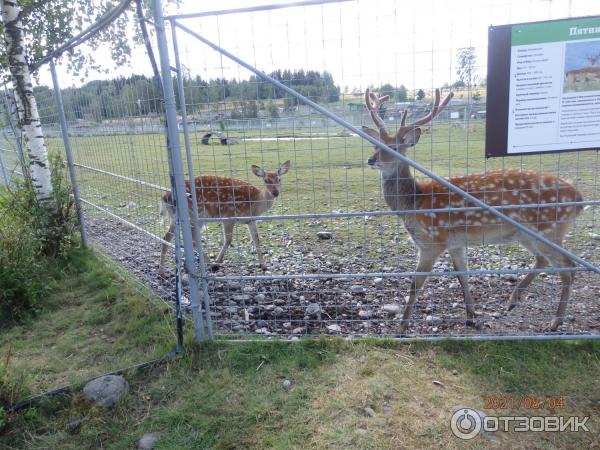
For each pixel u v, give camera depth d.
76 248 5.50
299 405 2.73
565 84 2.80
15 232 4.55
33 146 5.18
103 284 4.68
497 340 3.24
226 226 5.52
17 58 4.95
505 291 4.30
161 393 2.92
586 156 8.62
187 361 3.21
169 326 3.67
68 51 5.40
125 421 2.69
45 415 2.75
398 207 3.98
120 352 3.47
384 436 2.47
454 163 8.21
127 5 3.39
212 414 2.71
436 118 3.67
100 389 2.86
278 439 2.48
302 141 10.24
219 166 9.28
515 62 2.81
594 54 2.73
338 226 6.86
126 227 5.87
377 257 5.41
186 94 3.43
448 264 5.13
